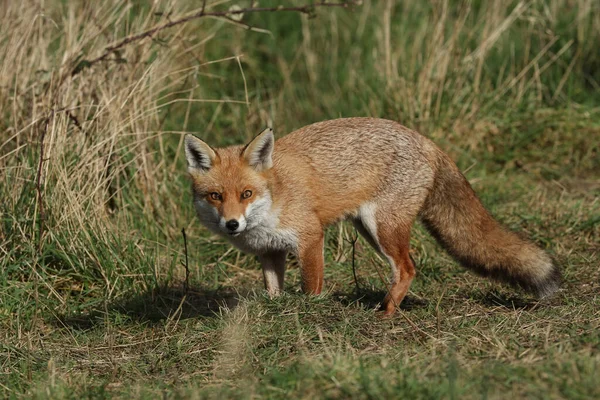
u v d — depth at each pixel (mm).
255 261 12188
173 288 11125
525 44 16500
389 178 9883
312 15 12125
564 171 14641
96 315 10312
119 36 13211
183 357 8617
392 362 7527
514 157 14906
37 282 10414
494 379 6867
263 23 18062
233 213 9164
